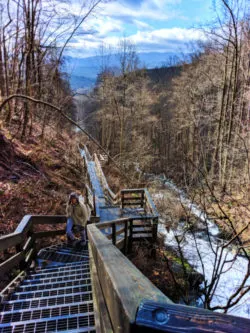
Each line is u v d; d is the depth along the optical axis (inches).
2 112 471.8
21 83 479.5
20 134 481.7
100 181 552.4
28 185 332.8
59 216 245.9
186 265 267.9
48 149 540.1
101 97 1175.0
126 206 428.5
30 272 173.3
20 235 162.1
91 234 126.0
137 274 48.3
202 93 748.0
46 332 97.2
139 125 1275.8
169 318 26.2
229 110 628.7
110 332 51.6
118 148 1151.0
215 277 168.6
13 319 106.5
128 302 35.7
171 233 341.4
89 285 134.2
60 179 435.5
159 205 320.8
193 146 502.9
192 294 237.3
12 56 448.5
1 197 276.4
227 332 23.8
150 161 797.9
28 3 425.4
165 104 1419.8
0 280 175.9
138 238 313.7
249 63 675.4
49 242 265.3
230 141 605.0
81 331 93.3
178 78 1302.9
